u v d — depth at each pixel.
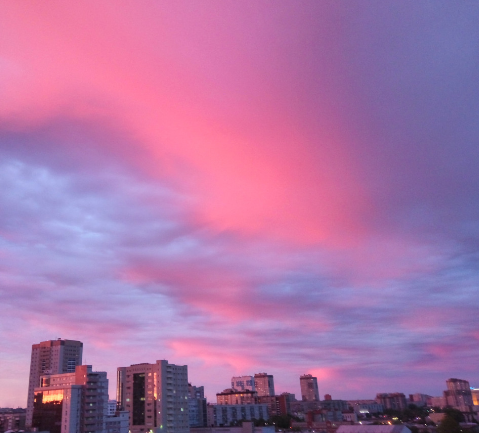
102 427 195.88
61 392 190.00
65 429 182.62
